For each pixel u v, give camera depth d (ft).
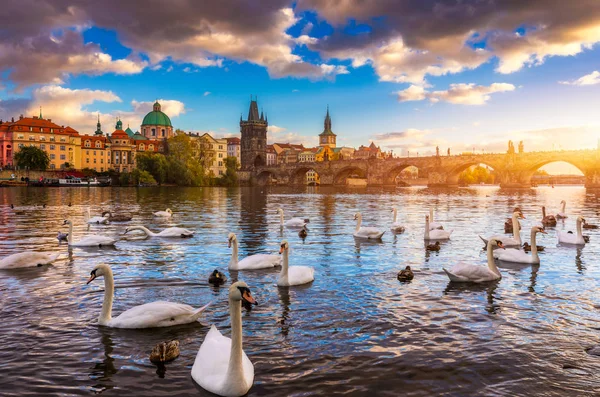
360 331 29.94
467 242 69.15
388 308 34.86
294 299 37.01
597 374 23.99
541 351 26.91
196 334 29.22
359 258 55.67
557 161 430.20
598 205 167.43
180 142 503.61
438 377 23.58
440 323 31.58
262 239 72.69
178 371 24.14
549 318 32.76
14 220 101.30
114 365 24.76
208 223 98.07
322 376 23.58
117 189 352.69
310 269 44.21
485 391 22.21
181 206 159.02
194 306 35.04
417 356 26.08
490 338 28.89
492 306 35.53
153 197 226.17
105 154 571.69
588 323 31.73
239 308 21.68
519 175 454.40
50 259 50.31
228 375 21.50
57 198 207.62
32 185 420.77
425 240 70.90
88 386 22.49
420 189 426.92
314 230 85.81
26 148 457.27
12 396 21.38
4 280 42.60
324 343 27.86
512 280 43.88
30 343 27.53
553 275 46.01
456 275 42.47
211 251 60.23
